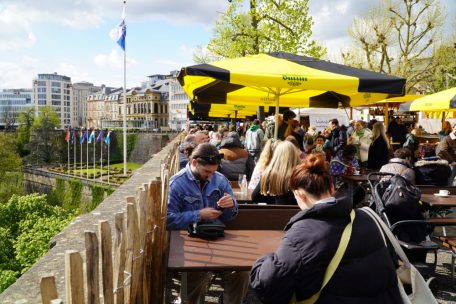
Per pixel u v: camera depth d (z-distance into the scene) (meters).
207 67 5.56
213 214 3.53
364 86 5.64
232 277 3.79
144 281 2.83
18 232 25.67
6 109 171.00
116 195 7.32
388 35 27.28
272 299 2.01
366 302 1.96
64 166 97.31
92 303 1.92
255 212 3.87
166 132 107.81
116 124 166.12
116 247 2.30
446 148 10.96
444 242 5.12
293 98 9.46
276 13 18.34
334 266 1.92
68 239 4.58
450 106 10.20
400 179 4.61
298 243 1.96
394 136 14.84
